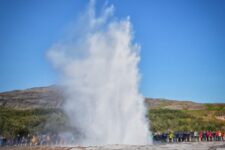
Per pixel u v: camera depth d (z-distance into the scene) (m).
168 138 59.88
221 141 57.56
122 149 37.62
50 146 47.72
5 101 141.75
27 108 125.19
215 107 159.50
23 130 78.38
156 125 97.81
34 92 149.00
